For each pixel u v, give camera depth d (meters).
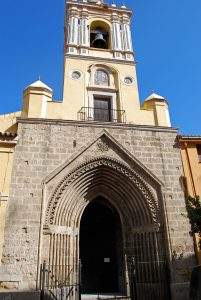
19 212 17.84
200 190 20.41
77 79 24.23
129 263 19.56
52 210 18.44
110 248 23.38
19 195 18.30
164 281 17.78
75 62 25.02
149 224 19.34
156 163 20.98
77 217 19.62
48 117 21.86
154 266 18.31
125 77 25.27
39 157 19.59
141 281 18.42
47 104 22.39
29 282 16.34
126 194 20.48
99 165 20.19
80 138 20.72
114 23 28.84
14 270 16.50
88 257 23.11
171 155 21.48
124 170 20.38
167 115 23.88
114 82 25.06
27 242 17.22
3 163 19.06
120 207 20.92
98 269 22.78
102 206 24.72
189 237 19.00
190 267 18.23
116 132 21.47
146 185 20.16
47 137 20.33
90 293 21.66
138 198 20.05
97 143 20.86
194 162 21.34
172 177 20.69
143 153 21.16
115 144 20.89
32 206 18.12
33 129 20.44
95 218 24.50
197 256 18.58
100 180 20.64
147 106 24.31
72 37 26.58
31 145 19.88
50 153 19.84
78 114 22.55
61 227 18.41
